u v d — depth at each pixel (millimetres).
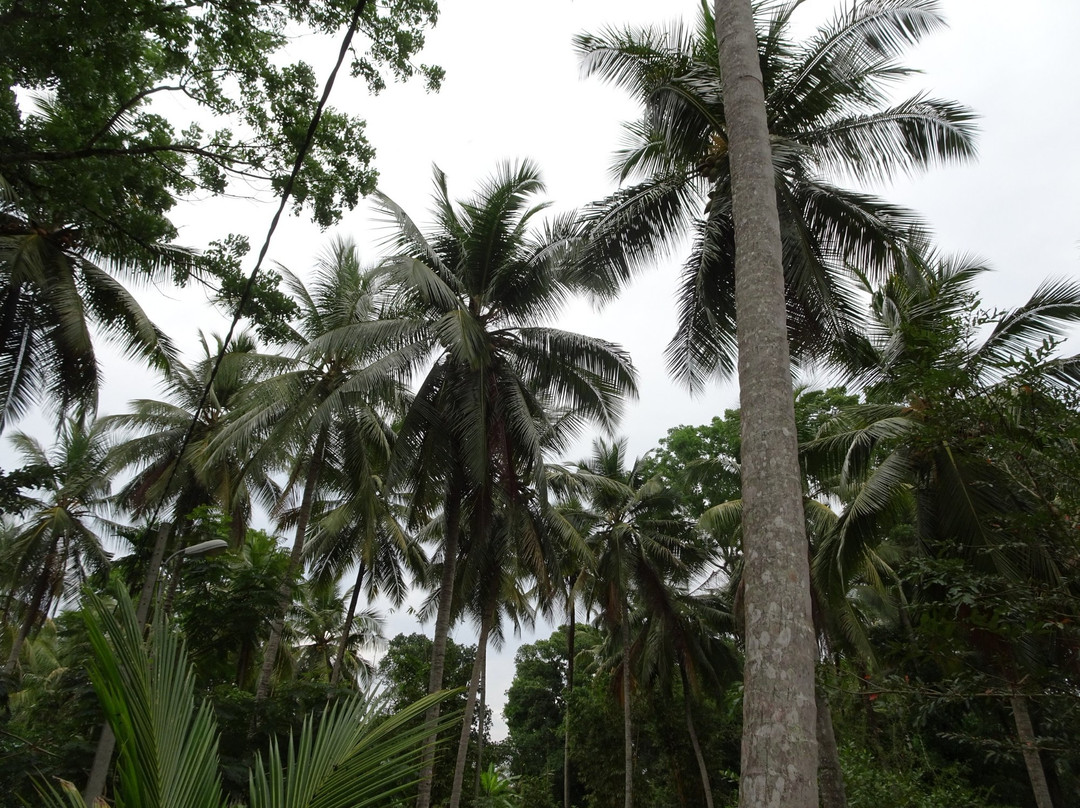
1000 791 20250
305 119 10102
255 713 12703
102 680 3045
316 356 14336
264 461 16234
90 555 23438
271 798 3438
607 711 25875
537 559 15664
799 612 4395
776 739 3984
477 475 13477
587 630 39938
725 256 11047
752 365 5352
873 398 12094
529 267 15227
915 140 10602
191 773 3295
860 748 14734
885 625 23375
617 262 11797
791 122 11047
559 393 16094
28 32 8406
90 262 15023
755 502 4820
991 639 7551
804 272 10258
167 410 21219
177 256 11297
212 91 9906
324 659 32469
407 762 3633
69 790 3477
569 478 22031
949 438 7047
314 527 25547
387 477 14344
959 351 7621
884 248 10789
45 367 15320
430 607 24844
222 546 10344
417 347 14484
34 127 9508
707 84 10320
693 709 25391
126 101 9625
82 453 23375
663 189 11180
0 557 22984
